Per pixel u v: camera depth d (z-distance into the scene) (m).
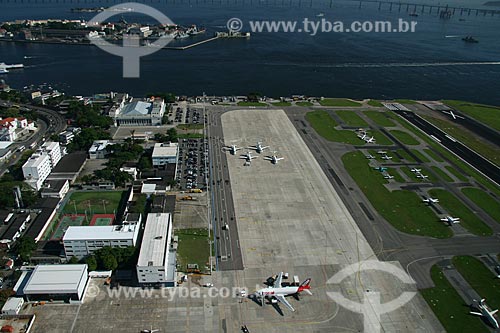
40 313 155.00
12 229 194.50
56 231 199.12
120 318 154.00
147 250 172.50
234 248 191.12
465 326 155.25
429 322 156.25
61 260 179.75
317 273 178.00
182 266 179.25
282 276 174.12
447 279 176.75
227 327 151.75
